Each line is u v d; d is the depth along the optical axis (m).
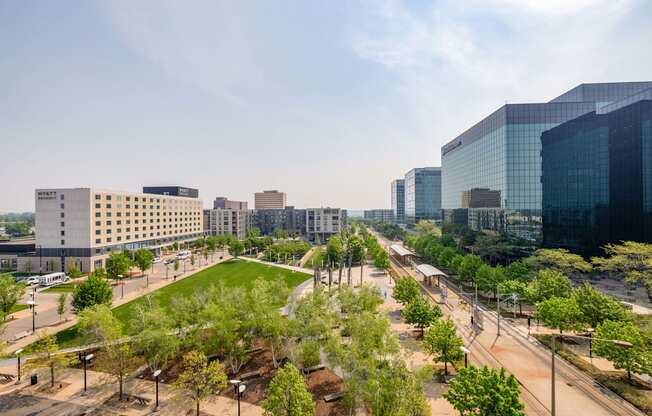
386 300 59.50
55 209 87.38
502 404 18.36
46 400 27.16
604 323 30.92
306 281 75.69
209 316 33.19
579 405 25.78
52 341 31.11
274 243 138.38
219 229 179.50
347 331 33.34
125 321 45.91
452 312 51.12
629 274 55.12
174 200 134.50
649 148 68.12
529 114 83.06
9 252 91.50
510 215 83.56
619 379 29.31
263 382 29.80
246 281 74.25
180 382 25.31
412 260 105.75
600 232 76.12
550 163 81.62
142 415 25.05
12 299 45.78
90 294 43.34
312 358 29.38
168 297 59.53
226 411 25.53
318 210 181.75
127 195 103.56
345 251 97.38
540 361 33.88
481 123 97.12
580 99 100.31
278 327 31.45
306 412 21.14
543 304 39.53
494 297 58.31
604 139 77.19
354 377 23.55
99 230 90.69
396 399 20.92
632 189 70.94
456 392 20.77
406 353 27.23
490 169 91.88
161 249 123.50
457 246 102.06
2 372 32.09
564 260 61.25
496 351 36.41
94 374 31.58
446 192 128.00
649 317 41.84
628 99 71.94
